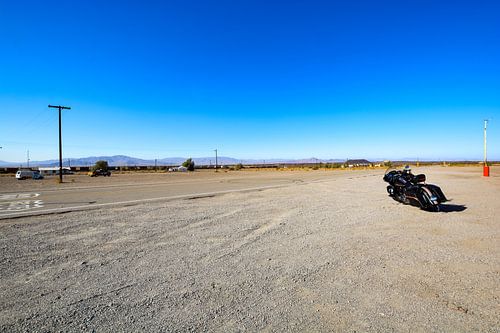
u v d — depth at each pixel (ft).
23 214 27.73
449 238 18.92
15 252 16.24
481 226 22.20
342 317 9.53
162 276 12.90
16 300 10.73
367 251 16.33
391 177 33.50
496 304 10.36
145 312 9.86
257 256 15.57
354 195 42.01
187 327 8.97
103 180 107.34
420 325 9.07
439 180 68.28
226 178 99.81
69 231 21.06
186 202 36.01
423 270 13.48
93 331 8.79
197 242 18.25
